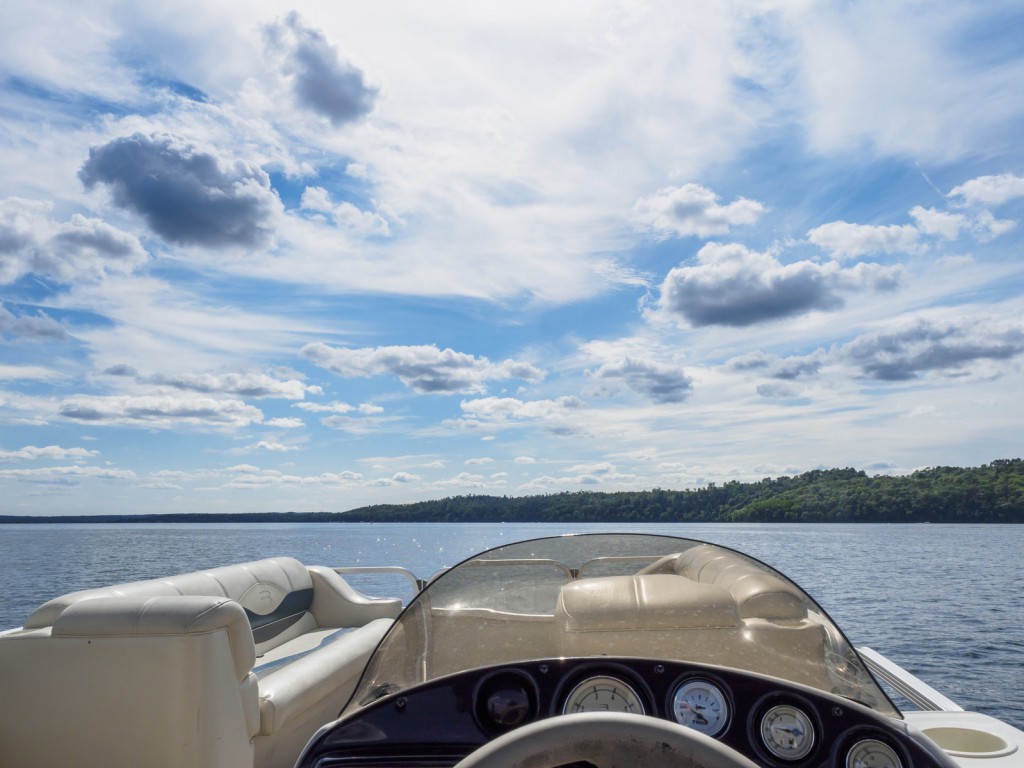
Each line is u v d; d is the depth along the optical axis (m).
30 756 2.41
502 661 1.65
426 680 1.57
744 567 1.70
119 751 2.37
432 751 1.40
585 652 1.56
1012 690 13.34
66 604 2.63
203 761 2.33
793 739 1.35
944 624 21.47
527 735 0.79
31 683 2.43
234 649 2.48
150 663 2.38
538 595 1.75
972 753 2.01
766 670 1.54
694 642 1.55
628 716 0.81
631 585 1.63
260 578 4.21
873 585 32.97
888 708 1.48
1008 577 36.53
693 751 0.78
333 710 3.36
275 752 2.84
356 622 4.77
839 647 1.54
